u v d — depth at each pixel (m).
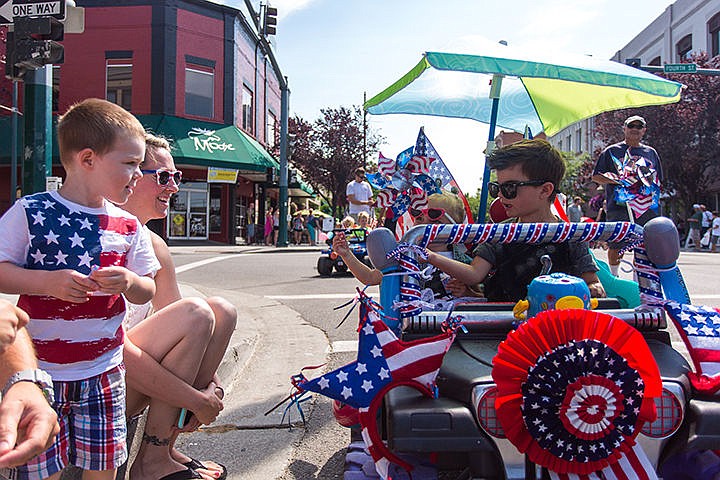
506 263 2.84
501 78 4.39
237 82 26.45
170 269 2.81
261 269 12.29
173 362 2.45
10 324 1.49
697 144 28.34
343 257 2.78
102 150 2.02
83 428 1.99
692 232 24.78
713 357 2.11
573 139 49.50
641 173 4.21
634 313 2.39
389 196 3.43
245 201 29.69
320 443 3.18
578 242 2.77
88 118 2.01
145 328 2.47
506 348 1.88
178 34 24.14
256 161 25.28
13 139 18.94
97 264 2.02
